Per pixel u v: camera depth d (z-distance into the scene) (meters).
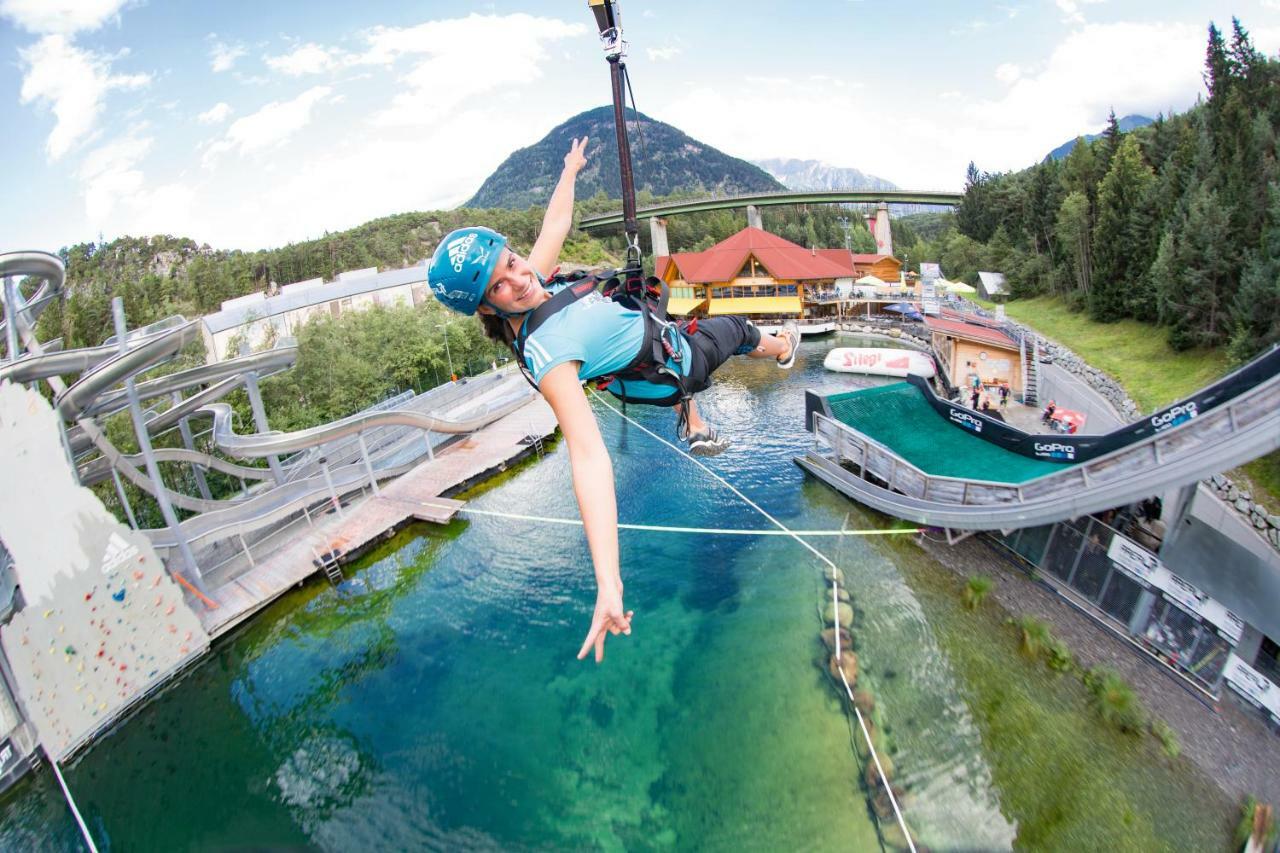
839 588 24.50
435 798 18.22
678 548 28.94
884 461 29.03
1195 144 46.66
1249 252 32.50
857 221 182.62
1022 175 94.44
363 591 28.53
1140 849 14.46
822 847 15.39
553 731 19.80
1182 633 18.50
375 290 86.12
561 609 25.70
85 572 21.94
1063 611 21.17
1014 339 41.84
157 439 41.72
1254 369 16.95
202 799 19.27
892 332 68.56
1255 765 15.88
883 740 17.80
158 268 141.50
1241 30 46.91
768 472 35.84
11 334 23.28
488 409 48.88
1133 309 45.81
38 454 21.34
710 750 18.31
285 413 47.09
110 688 22.19
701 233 157.75
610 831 16.56
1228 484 23.22
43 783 20.34
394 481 38.72
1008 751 16.98
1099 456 22.25
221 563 29.94
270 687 23.39
